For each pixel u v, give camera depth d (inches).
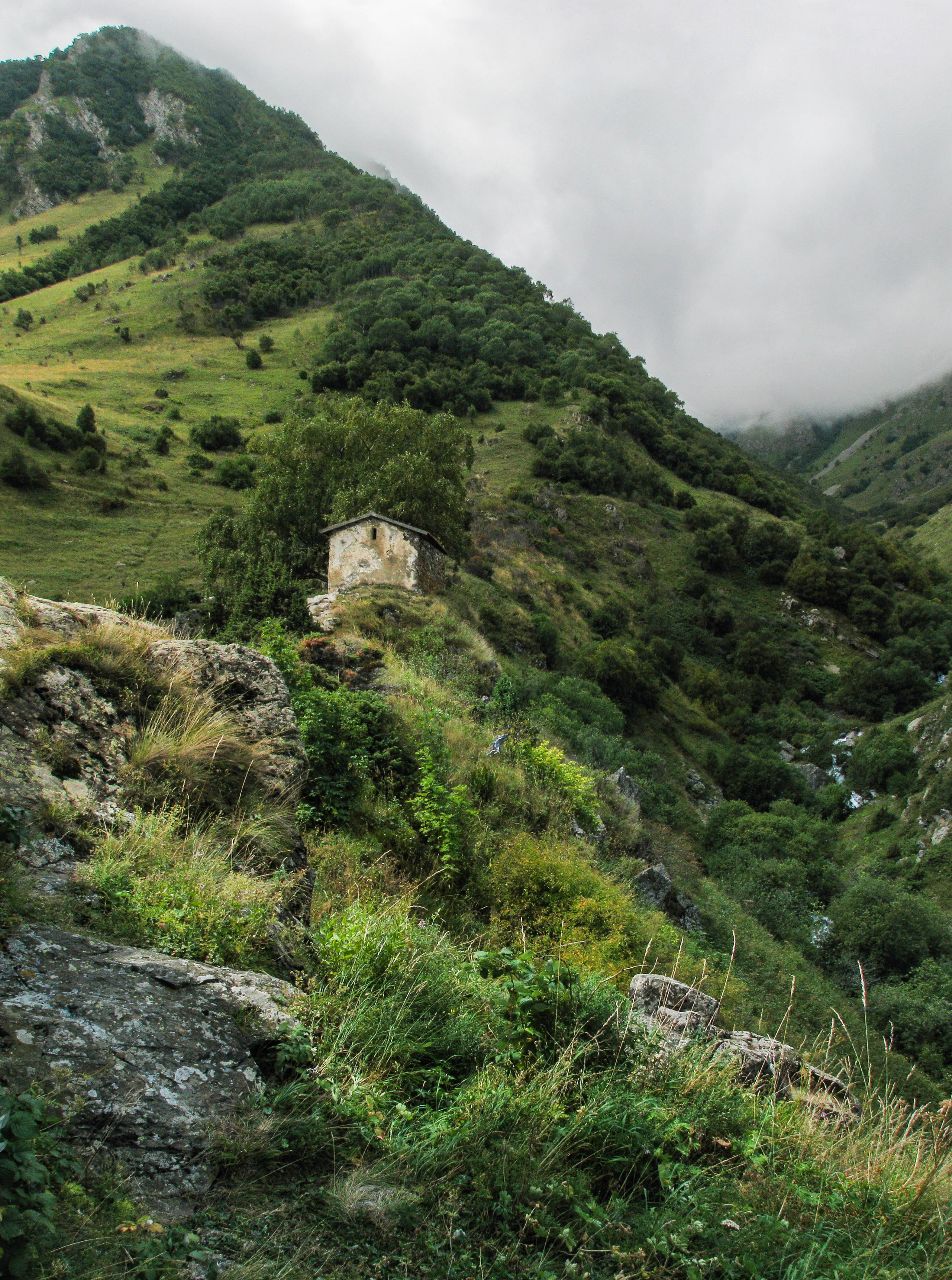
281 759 267.6
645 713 2475.4
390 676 699.4
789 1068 254.7
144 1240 102.7
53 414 3609.7
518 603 2684.5
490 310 6304.1
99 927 167.5
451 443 1980.8
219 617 1074.1
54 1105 117.0
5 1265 87.5
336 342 5502.0
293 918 213.8
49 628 257.9
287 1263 110.3
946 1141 199.6
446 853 399.9
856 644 3727.9
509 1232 133.8
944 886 1876.2
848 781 2694.4
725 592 3868.1
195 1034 142.3
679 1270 138.4
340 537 1455.5
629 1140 167.0
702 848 1448.1
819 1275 143.6
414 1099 165.6
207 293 6323.8
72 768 211.8
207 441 3944.4
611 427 5068.9
